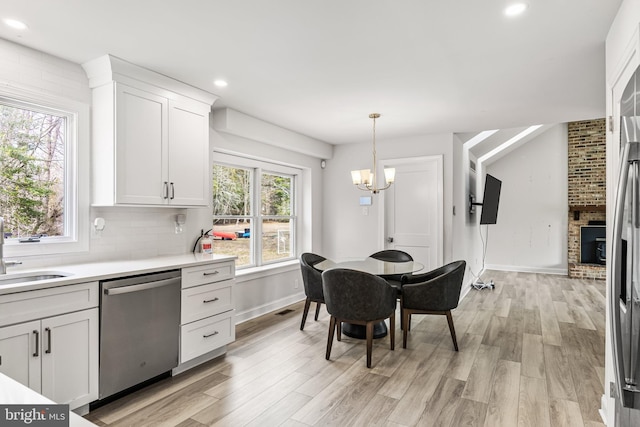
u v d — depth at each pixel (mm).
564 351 3311
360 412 2281
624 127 1338
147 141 2801
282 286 4852
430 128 4617
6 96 2318
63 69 2576
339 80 2998
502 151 7473
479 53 2488
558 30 2164
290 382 2678
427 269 4965
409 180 5121
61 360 2049
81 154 2660
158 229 3238
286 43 2365
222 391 2535
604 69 2746
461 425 2148
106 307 2254
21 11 1978
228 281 3162
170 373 2758
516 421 2193
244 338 3609
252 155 4328
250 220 4621
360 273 2896
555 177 7488
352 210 5527
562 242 7434
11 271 2305
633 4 1645
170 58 2584
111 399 2400
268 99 3488
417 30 2188
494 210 6320
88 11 1982
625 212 1262
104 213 2816
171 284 2654
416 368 2930
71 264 2596
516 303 5109
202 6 1938
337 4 1919
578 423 2176
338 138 5203
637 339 1164
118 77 2607
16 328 1868
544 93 3303
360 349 3330
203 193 3275
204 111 3307
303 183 5500
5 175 2383
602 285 6328
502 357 3166
